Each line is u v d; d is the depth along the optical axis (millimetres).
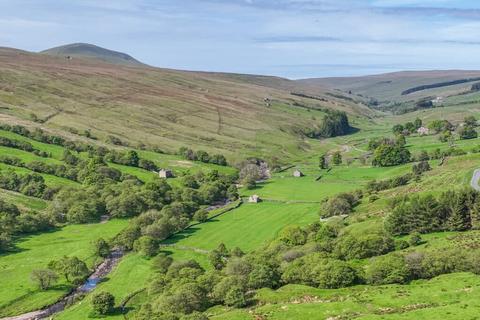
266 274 126562
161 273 157875
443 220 148875
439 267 115188
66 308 143875
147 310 121000
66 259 166125
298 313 100188
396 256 119125
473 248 119812
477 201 144375
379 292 107125
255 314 103500
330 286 117375
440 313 87312
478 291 97000
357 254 137375
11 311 141375
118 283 157250
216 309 117125
